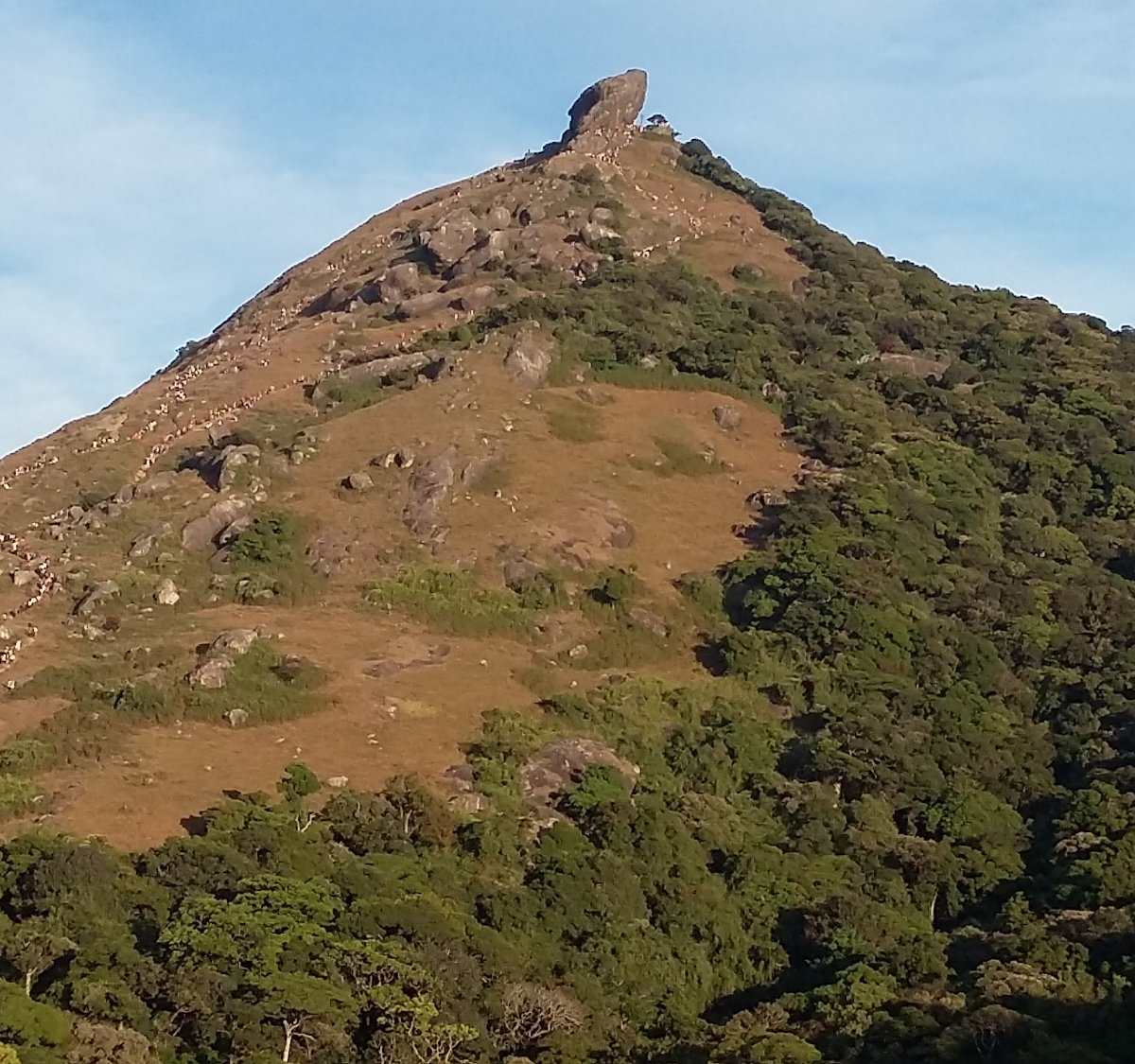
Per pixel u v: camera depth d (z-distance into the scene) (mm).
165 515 83062
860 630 73938
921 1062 44906
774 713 70500
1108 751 66625
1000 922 55094
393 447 86625
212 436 93312
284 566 77188
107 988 42719
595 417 93188
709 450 92312
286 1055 42719
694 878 57688
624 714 67375
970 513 88438
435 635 72500
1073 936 52062
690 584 78812
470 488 83188
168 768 58906
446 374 95500
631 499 85562
